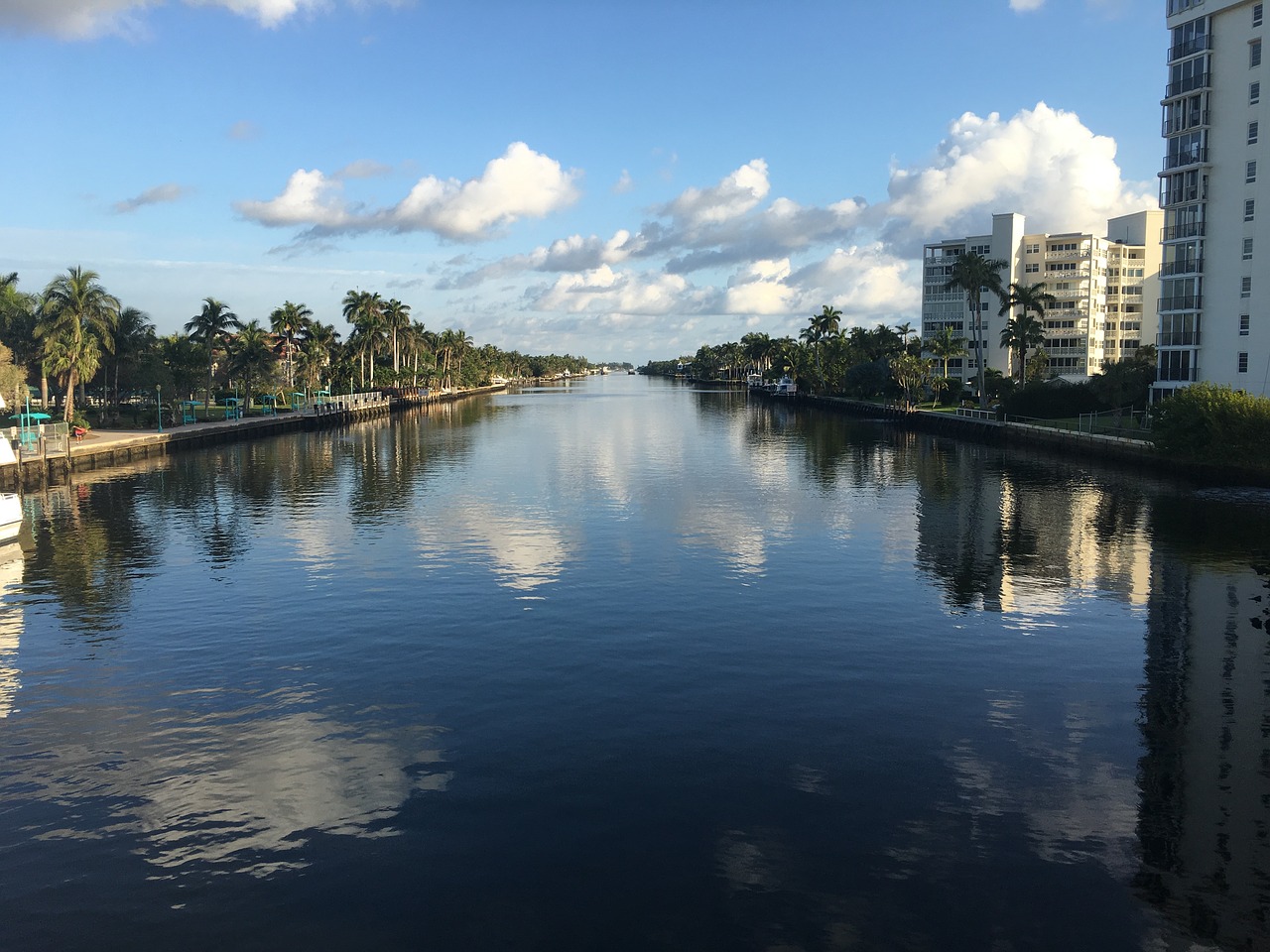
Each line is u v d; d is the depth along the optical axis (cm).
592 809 1496
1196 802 1535
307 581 3106
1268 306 6862
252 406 12444
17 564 3419
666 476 6231
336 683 2097
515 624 2570
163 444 7931
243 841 1410
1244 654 2341
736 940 1168
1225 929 1198
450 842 1398
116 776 1638
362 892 1272
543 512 4625
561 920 1209
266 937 1183
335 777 1619
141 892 1282
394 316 18588
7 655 2325
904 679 2128
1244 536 3991
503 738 1781
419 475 6288
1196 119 7362
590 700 1981
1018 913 1227
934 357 16762
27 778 1633
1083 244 15662
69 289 8225
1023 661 2267
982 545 3747
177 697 2023
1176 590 2997
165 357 10275
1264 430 5566
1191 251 7456
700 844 1391
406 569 3275
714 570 3259
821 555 3531
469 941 1170
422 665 2217
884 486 5697
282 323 14025
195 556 3544
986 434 9312
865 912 1227
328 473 6419
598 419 13112
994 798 1542
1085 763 1688
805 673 2161
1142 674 2181
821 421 12631
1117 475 6272
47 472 5916
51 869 1340
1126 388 8669
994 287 10888
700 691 2038
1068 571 3269
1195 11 7319
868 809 1501
